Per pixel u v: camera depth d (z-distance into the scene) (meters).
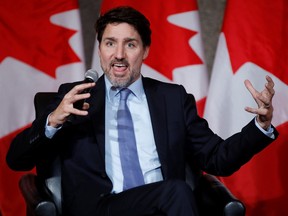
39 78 3.88
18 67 3.86
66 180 2.84
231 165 2.83
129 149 2.87
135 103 2.97
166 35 3.89
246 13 3.83
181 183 2.47
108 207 2.69
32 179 2.95
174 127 2.94
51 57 3.88
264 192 3.88
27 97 3.87
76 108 2.57
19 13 3.87
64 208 2.87
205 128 3.01
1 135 3.86
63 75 3.90
